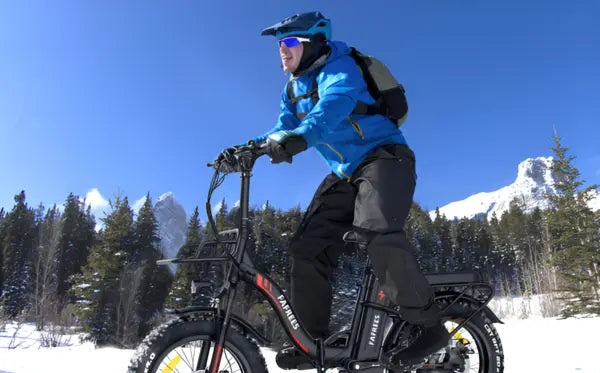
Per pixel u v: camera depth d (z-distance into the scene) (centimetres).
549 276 1680
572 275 1612
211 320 186
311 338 209
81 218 5816
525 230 6544
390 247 204
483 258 6131
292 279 239
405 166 219
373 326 222
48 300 2986
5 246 5181
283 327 203
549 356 423
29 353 427
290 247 246
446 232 6456
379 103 225
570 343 500
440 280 236
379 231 206
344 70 213
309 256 237
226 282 189
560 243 1788
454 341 247
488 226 7962
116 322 3106
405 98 232
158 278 3719
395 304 216
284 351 222
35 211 5806
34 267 4372
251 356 190
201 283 194
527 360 406
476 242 6688
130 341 3016
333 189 239
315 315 234
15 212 5541
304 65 227
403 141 229
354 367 214
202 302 193
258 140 249
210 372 179
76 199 6059
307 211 248
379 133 222
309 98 233
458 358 240
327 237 238
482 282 242
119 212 3809
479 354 246
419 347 220
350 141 223
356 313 225
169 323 182
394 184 212
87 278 3500
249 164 188
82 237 5678
